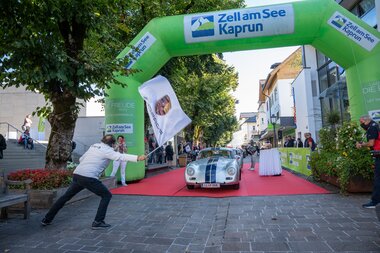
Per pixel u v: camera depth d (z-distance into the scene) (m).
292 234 4.70
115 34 11.45
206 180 8.97
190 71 18.28
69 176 7.93
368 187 7.77
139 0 12.99
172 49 11.34
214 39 10.76
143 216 6.16
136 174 11.40
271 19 10.33
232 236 4.71
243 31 10.49
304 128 22.64
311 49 22.33
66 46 8.62
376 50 9.83
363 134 8.09
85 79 7.69
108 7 8.62
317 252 3.92
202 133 39.16
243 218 5.80
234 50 11.30
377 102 9.68
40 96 27.31
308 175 11.97
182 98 22.55
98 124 24.84
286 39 10.70
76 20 8.02
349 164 7.72
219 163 9.45
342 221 5.32
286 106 32.19
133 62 10.95
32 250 4.21
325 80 20.56
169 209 6.80
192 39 10.86
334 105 18.83
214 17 10.66
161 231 5.09
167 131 5.64
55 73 7.04
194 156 20.95
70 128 8.87
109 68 7.96
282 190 8.86
